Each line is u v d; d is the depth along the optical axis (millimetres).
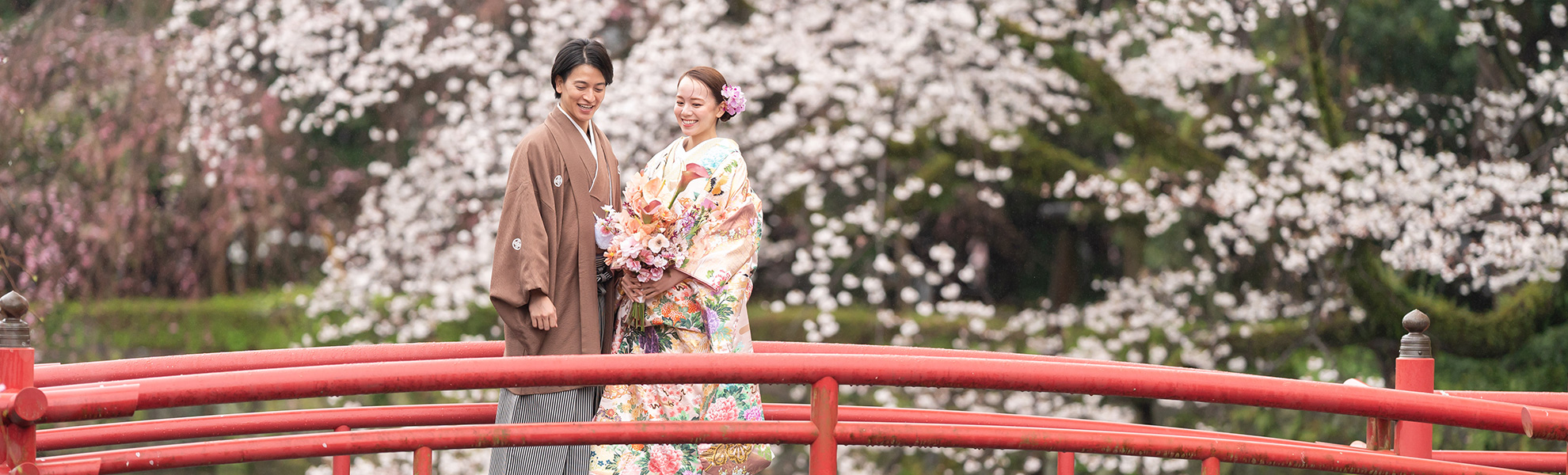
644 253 4078
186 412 13086
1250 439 4070
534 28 12742
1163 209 13531
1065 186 14242
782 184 13305
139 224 13367
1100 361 3758
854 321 15000
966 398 13836
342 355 4078
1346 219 12594
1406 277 13836
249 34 12828
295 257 15258
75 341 12969
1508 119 13047
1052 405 13812
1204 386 3246
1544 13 13867
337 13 12875
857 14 13133
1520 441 12258
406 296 13172
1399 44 14914
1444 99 13805
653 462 4324
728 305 4172
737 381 3145
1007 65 13531
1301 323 13922
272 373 2955
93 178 12930
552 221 3996
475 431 3180
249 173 13641
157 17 13453
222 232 13812
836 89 12977
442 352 4230
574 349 4008
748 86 13055
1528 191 12469
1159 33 14703
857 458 14477
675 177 4270
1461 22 13234
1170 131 13688
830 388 3195
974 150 14688
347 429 4016
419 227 12953
